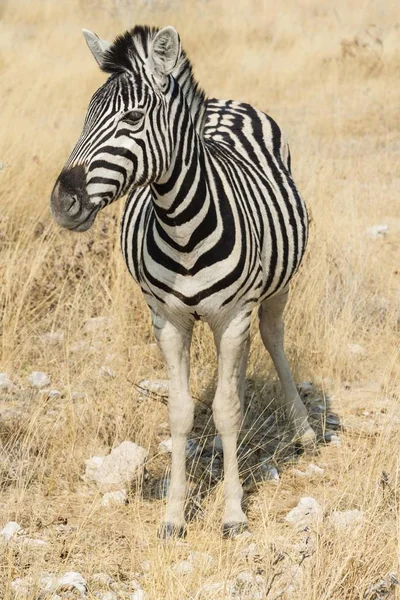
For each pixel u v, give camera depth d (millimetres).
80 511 14570
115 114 12172
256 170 15398
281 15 63562
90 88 42562
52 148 28953
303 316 20953
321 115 43312
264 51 53812
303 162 29547
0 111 31891
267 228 14688
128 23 57250
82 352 19844
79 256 22828
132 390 17922
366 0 66625
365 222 27797
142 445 16594
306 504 14367
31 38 53469
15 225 24234
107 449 16438
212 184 13242
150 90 12406
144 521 14383
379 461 15195
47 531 13914
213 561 12844
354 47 51562
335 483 15523
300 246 15836
